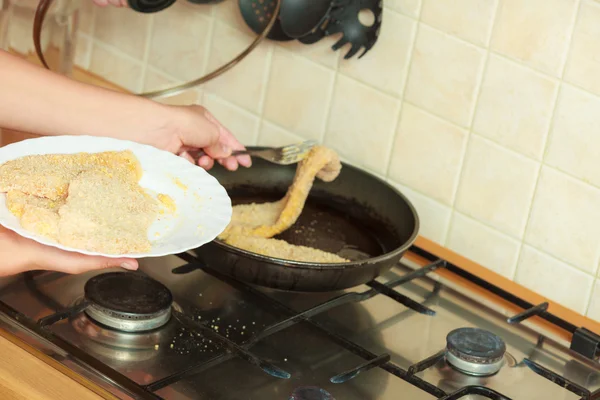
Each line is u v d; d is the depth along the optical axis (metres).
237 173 1.29
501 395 0.93
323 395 0.88
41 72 0.98
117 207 0.87
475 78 1.19
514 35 1.14
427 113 1.25
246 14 1.37
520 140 1.17
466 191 1.24
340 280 1.02
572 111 1.12
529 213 1.19
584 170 1.12
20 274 1.04
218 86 1.48
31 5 1.40
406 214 1.20
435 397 0.95
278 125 1.42
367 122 1.32
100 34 1.60
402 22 1.24
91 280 1.02
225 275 1.10
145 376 0.91
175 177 0.96
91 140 0.98
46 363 0.90
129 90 1.60
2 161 0.92
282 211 1.19
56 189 0.89
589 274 1.15
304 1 1.28
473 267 1.24
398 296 1.10
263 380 0.94
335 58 1.32
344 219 1.28
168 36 1.52
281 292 1.12
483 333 1.04
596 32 1.08
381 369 0.98
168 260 1.14
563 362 1.06
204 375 0.93
